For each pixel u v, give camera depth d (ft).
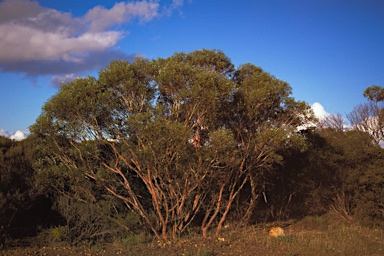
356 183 47.85
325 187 51.70
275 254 31.45
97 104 35.68
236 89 39.86
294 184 53.83
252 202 46.37
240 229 44.55
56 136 37.78
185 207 40.57
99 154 39.01
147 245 35.42
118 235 38.93
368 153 47.98
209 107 36.01
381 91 80.89
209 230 43.88
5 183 36.22
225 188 43.96
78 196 40.14
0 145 43.27
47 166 39.93
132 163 42.29
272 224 49.96
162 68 36.88
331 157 50.55
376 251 33.40
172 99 38.14
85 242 36.19
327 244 35.09
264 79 41.68
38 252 32.68
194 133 38.78
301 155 52.16
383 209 45.75
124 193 42.04
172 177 37.99
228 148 35.45
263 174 49.57
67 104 35.45
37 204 42.27
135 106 36.94
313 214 53.72
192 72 36.24
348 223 48.16
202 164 36.45
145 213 39.24
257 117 41.68
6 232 36.76
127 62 37.04
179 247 34.06
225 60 46.03
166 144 34.35
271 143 39.17
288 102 42.04
